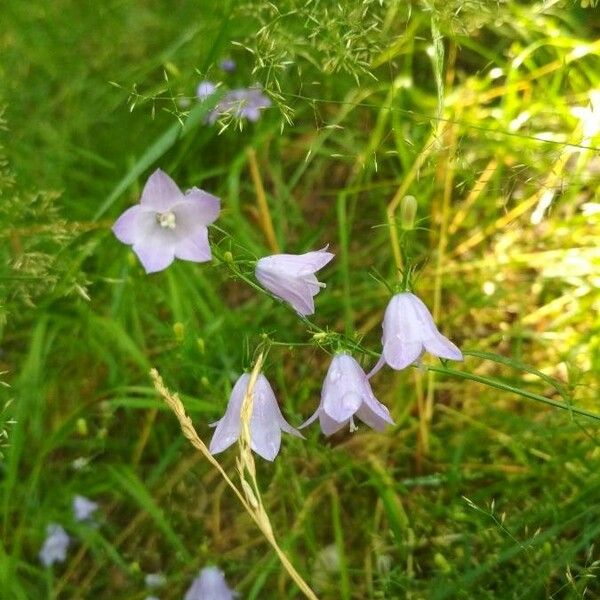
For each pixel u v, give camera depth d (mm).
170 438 229
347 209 280
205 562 197
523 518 188
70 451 231
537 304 252
